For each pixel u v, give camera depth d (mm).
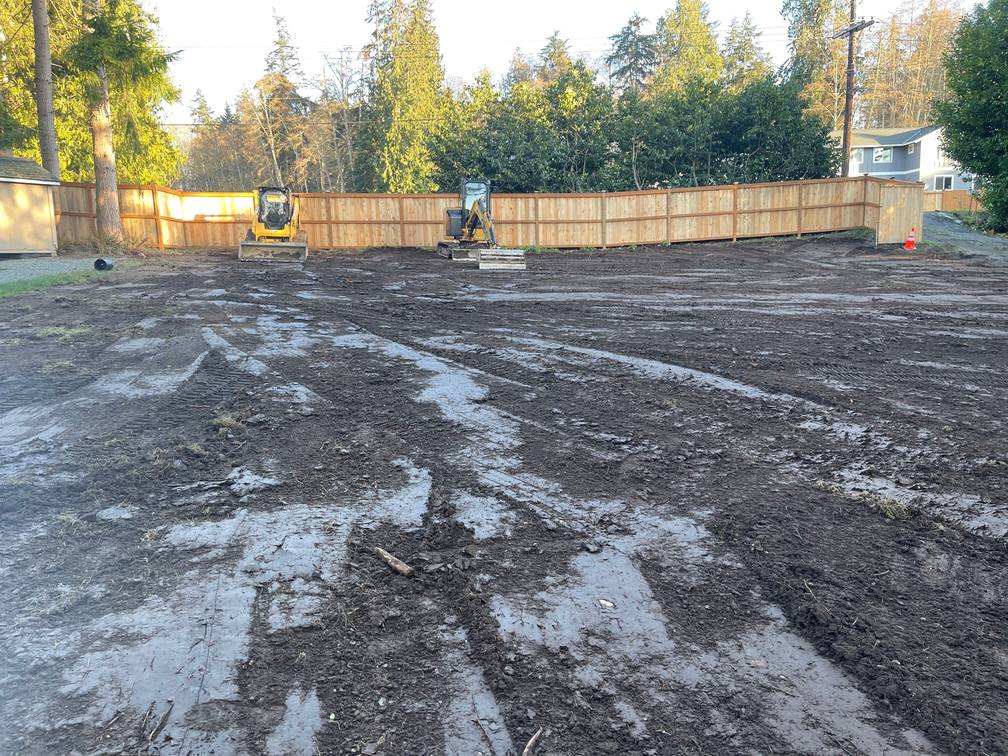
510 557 4453
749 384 8094
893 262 21922
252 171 73562
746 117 33594
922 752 2945
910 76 78750
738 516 4949
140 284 16141
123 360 9039
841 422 6801
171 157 38062
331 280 17609
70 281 16312
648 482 5527
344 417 7027
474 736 3035
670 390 7879
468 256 23391
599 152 34562
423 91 55000
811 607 3879
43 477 5539
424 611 3926
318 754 2928
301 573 4250
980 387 7984
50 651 3521
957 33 25641
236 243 27828
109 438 6371
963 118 24969
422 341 10422
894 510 4984
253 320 11875
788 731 3061
